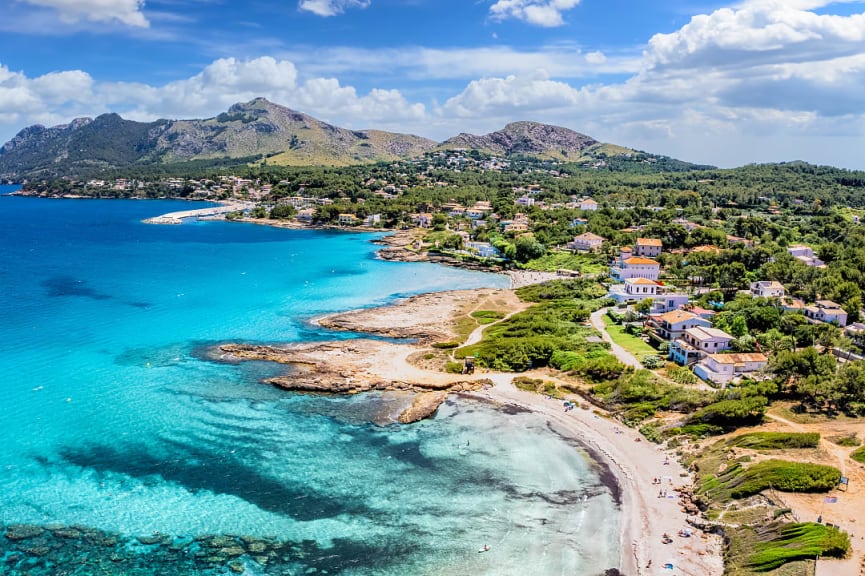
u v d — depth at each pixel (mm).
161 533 74312
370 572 68375
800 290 183125
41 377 121375
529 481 87000
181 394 114812
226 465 89812
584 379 122812
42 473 86625
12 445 94062
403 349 143875
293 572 68062
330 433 100688
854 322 159500
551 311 172375
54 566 68188
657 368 127000
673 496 83562
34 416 103938
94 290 198625
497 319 170375
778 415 100938
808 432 93062
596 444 98375
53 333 150250
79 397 112188
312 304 186500
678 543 73562
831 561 64562
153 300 186625
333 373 125938
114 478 85750
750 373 120062
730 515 76375
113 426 101125
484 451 95500
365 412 109250
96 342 144125
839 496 76438
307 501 81312
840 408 102312
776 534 70250
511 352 133250
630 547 72938
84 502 80062
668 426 101625
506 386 121625
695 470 89062
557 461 92750
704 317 154500
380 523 77000
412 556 71125
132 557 70062
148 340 146625
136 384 119062
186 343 145000
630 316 161250
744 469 83062
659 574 68188
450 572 68562
